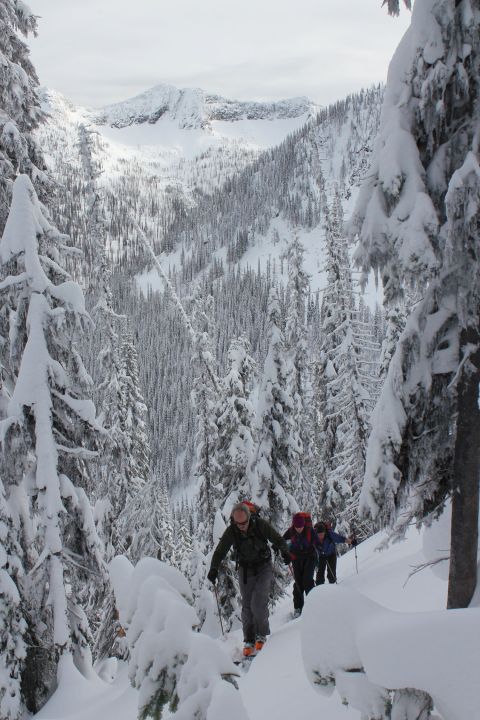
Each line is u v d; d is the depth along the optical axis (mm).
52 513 10023
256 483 16484
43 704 9445
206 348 22953
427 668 2930
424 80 4871
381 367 25281
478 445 4773
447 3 4727
